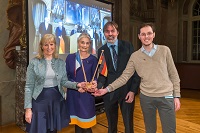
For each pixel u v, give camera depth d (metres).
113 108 2.54
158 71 1.96
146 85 2.03
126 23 6.86
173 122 1.98
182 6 8.90
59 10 4.01
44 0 3.72
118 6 6.58
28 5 3.46
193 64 7.45
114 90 2.46
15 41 3.83
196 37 8.89
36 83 2.02
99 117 4.36
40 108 1.99
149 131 2.13
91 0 4.75
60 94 2.12
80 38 2.22
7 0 3.80
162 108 1.98
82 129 2.34
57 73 2.05
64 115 2.14
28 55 3.48
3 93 3.85
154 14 8.27
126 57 2.46
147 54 2.01
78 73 2.23
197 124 3.95
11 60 3.85
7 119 3.92
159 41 8.48
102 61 2.39
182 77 7.58
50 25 3.84
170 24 9.04
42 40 2.01
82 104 2.20
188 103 5.62
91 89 2.11
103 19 5.12
